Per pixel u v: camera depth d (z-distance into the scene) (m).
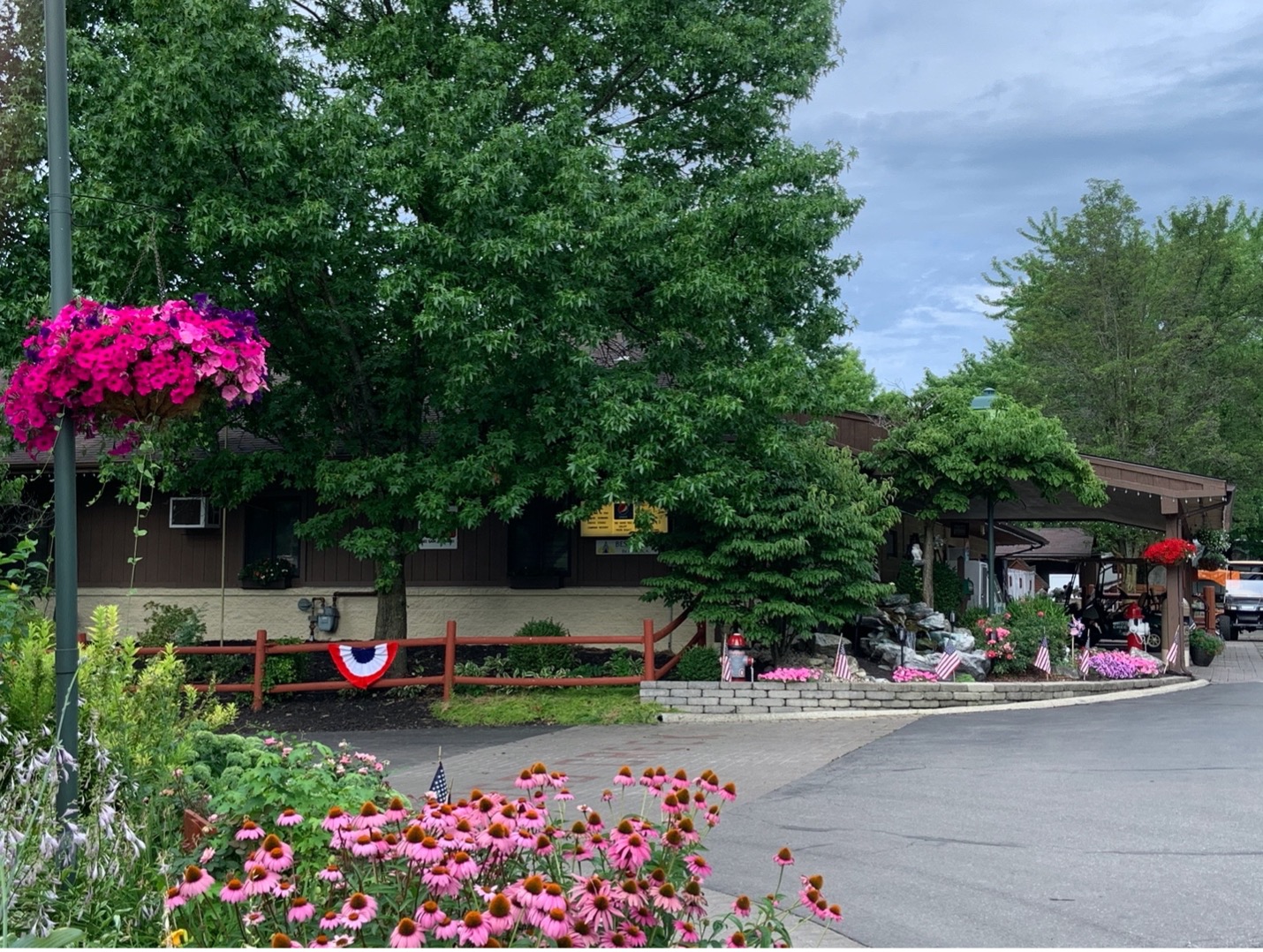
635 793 9.98
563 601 19.81
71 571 5.21
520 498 15.08
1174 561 20.97
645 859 3.70
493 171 13.93
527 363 14.85
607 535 19.70
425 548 20.22
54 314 5.54
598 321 15.12
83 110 14.02
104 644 5.94
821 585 15.86
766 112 17.72
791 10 17.97
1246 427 39.94
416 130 14.71
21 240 14.34
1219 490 19.64
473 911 3.21
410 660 18.16
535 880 3.37
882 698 15.73
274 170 13.74
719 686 15.55
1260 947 5.74
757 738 13.52
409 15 15.82
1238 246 43.69
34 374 5.36
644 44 17.06
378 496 16.14
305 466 16.47
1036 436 17.98
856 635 18.36
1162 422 36.62
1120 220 38.62
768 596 16.25
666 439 15.05
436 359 14.90
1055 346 38.19
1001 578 33.53
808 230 16.08
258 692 16.11
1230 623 36.53
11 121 12.39
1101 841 8.01
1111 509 24.64
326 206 13.81
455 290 13.62
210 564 20.55
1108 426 38.28
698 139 18.22
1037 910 6.45
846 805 9.45
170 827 5.31
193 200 13.77
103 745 5.28
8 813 4.35
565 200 14.73
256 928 3.73
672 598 17.08
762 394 15.00
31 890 4.12
